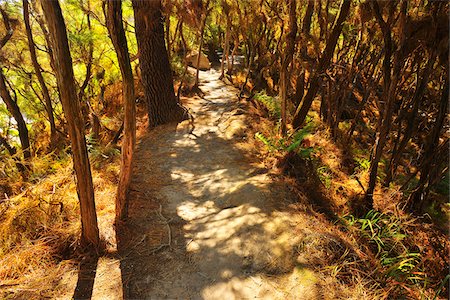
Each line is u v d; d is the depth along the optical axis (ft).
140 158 16.62
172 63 32.17
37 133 25.84
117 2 7.90
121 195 10.29
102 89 27.68
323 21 19.22
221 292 8.21
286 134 15.94
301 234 9.82
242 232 10.17
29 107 25.59
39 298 7.75
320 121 22.38
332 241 9.55
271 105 21.53
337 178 15.12
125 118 9.29
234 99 27.40
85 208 8.71
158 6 20.30
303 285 8.22
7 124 25.45
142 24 19.95
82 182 8.36
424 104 24.71
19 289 7.87
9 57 22.59
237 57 48.44
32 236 9.64
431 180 12.41
